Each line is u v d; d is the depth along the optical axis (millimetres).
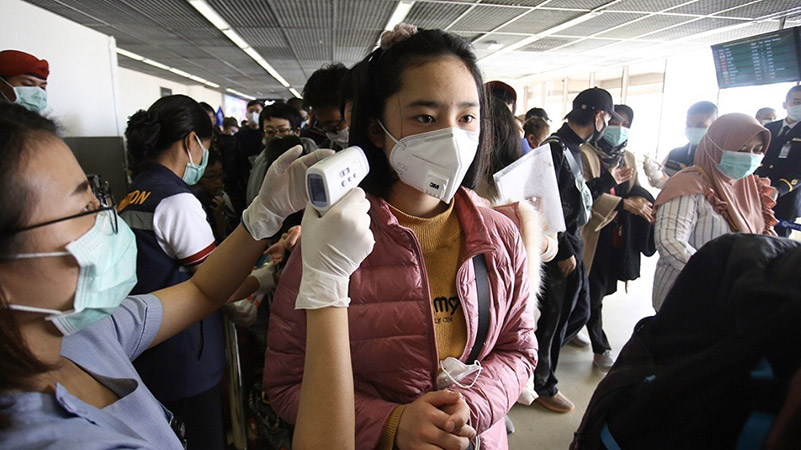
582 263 1958
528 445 1889
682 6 4012
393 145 742
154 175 1229
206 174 2238
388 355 726
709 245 631
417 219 787
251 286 1321
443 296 783
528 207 1170
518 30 5039
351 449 579
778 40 3094
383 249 742
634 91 8406
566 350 2721
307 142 2111
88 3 3750
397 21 4664
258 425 1615
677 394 529
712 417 501
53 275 469
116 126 5086
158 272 1134
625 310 3232
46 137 461
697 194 1679
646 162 3359
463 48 734
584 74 9352
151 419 591
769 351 460
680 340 603
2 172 417
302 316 725
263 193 778
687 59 6824
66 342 574
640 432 568
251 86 12820
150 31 4973
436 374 737
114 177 3539
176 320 798
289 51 6578
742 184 1769
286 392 749
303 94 1870
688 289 630
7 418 406
